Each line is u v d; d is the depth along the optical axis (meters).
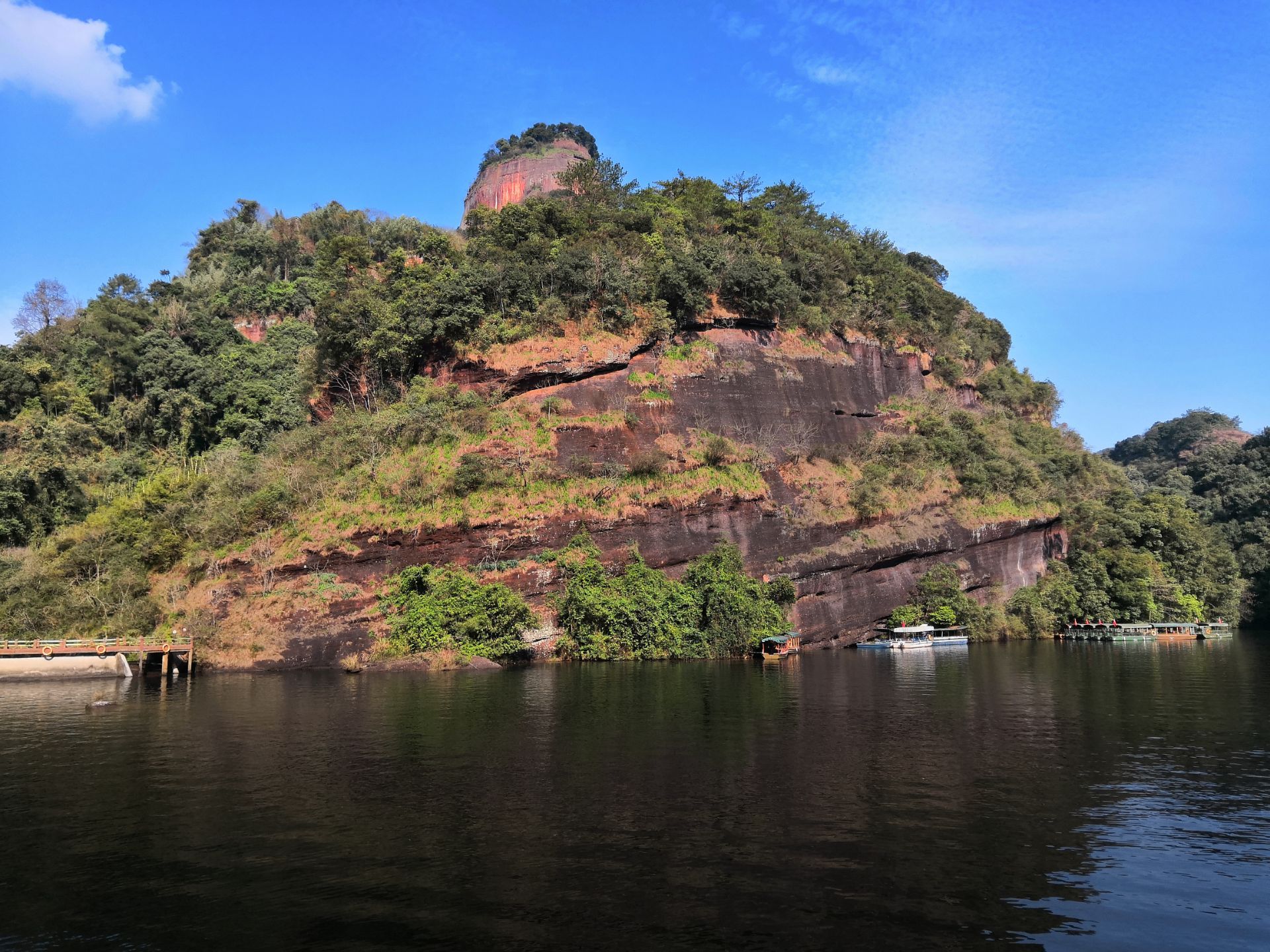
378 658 40.91
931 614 57.09
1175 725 26.30
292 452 51.66
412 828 15.42
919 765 20.53
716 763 20.50
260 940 11.00
